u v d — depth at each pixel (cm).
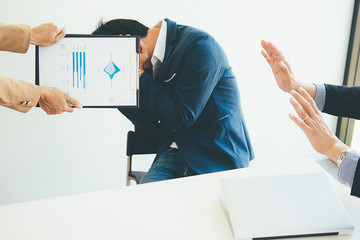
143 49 179
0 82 119
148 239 87
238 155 194
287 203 91
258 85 215
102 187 200
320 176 99
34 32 128
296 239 87
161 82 180
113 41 132
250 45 206
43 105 138
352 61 228
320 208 90
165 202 102
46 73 132
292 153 238
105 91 136
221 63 186
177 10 186
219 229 91
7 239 86
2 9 161
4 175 183
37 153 185
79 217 95
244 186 96
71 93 135
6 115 176
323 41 222
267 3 203
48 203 101
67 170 192
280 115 226
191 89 179
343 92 123
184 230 90
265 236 85
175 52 178
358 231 90
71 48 131
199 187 110
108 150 195
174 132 185
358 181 87
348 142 250
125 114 189
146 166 202
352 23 223
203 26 193
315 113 96
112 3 175
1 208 98
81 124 187
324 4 215
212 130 187
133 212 97
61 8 169
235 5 196
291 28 213
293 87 125
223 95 189
